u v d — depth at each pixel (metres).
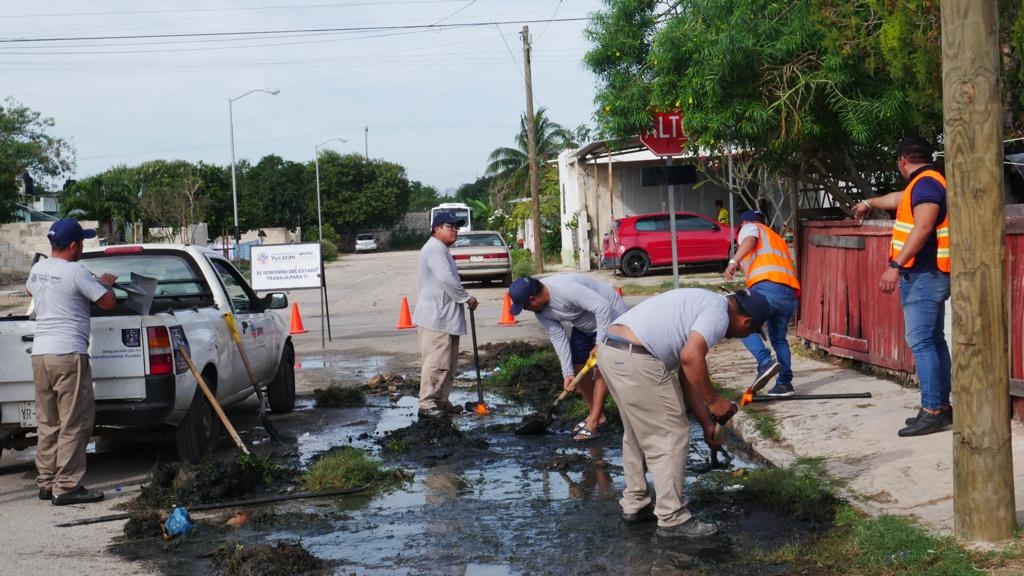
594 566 5.00
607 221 32.00
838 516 5.44
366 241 82.75
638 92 13.31
